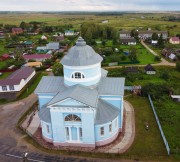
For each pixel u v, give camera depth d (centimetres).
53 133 4422
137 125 5166
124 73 9162
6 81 7806
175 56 11188
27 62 11375
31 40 19125
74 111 4144
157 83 7844
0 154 4344
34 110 6072
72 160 4097
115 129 4634
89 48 4738
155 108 5941
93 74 4644
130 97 6688
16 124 5447
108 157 4125
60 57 12606
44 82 5041
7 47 15950
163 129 4966
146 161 3991
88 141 4381
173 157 4050
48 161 4097
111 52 12862
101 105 4547
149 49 14425
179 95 6606
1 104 6712
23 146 4562
